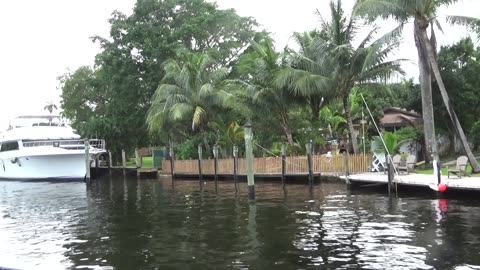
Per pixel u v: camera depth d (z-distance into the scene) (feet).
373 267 28.22
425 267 27.78
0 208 67.26
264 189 76.02
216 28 143.54
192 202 63.41
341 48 85.87
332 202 56.95
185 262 31.09
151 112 120.37
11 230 46.83
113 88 141.18
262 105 95.91
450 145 112.88
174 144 131.03
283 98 94.58
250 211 52.21
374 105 112.68
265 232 39.70
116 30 141.90
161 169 134.92
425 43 73.51
